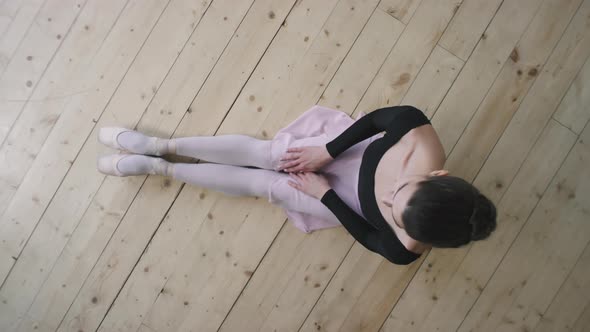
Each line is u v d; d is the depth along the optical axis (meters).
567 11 1.46
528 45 1.47
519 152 1.46
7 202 1.43
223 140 1.31
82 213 1.44
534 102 1.47
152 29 1.45
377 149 1.06
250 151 1.31
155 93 1.45
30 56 1.43
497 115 1.46
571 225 1.47
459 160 1.46
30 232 1.44
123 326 1.45
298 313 1.47
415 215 0.81
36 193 1.44
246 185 1.31
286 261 1.47
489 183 1.46
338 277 1.47
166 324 1.46
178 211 1.46
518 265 1.47
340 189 1.24
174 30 1.45
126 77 1.45
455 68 1.46
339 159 1.23
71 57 1.44
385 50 1.46
